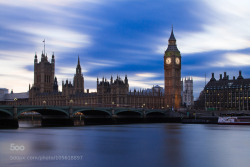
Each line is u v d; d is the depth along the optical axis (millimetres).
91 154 79375
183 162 70688
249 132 136750
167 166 67062
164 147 91438
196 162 70688
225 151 84688
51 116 196875
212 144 97625
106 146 92875
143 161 71500
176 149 87875
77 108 189250
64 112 184000
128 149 87562
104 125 196500
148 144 97500
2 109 153875
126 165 67625
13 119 157750
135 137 116562
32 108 166000
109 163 69375
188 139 110438
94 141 104062
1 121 164125
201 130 149625
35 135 121875
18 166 65812
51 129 154000
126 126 184000
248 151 84438
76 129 154875
